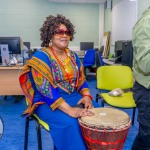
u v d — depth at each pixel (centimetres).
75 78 168
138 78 156
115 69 277
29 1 851
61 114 148
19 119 323
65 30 162
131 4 549
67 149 140
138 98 159
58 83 159
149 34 138
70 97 163
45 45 170
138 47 143
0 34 858
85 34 900
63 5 875
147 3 420
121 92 257
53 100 150
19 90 382
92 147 132
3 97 457
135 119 306
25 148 186
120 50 489
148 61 136
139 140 166
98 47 903
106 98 250
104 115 139
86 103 161
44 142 247
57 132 144
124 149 227
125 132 130
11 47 398
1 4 841
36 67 153
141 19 148
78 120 140
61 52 166
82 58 719
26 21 859
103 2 868
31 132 273
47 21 167
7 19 852
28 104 164
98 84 268
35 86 160
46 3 861
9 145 241
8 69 373
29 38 869
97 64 533
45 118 154
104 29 889
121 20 649
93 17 896
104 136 126
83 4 885
